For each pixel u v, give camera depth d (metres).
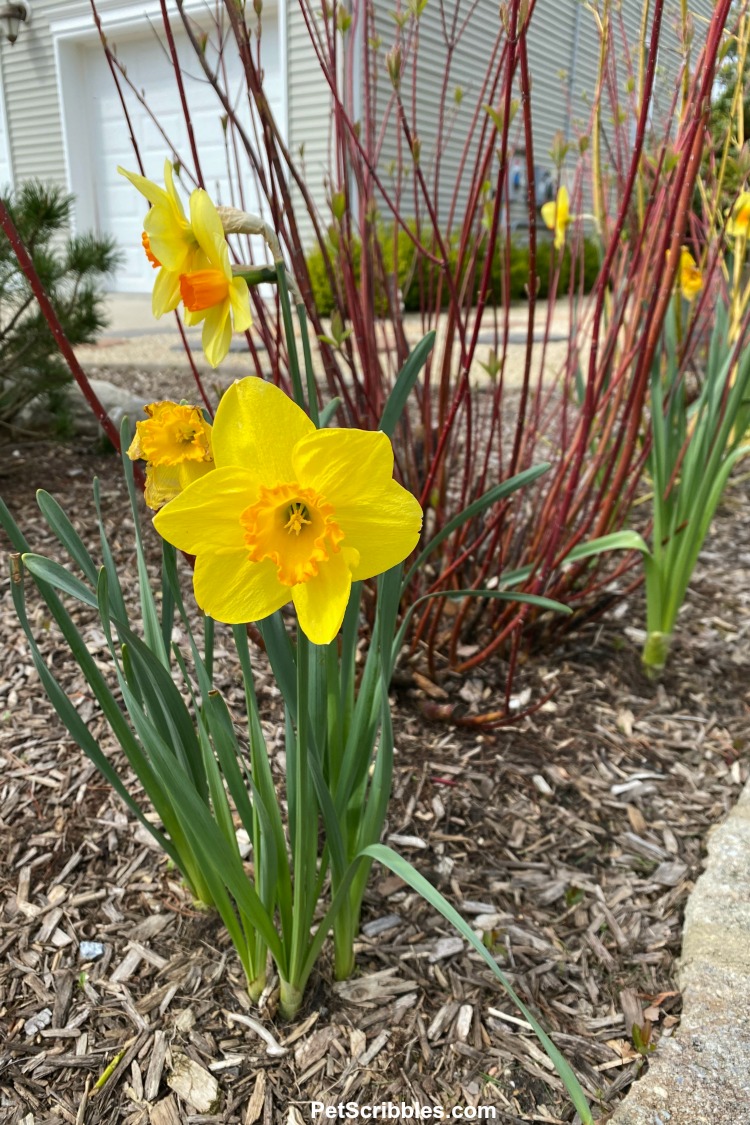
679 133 0.60
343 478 0.26
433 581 0.79
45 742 0.65
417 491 0.73
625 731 0.72
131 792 0.60
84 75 2.82
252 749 0.40
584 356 1.08
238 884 0.38
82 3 2.59
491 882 0.55
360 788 0.44
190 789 0.36
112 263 1.09
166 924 0.50
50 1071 0.42
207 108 2.32
